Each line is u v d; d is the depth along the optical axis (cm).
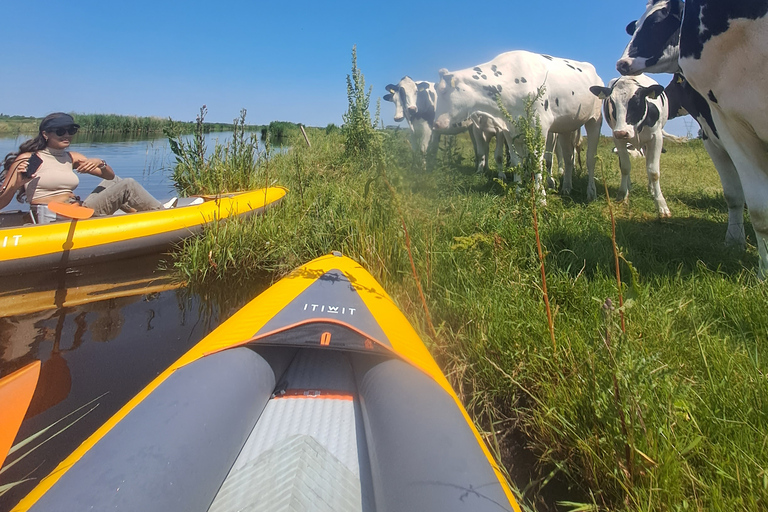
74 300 356
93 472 127
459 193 566
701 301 292
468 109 686
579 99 700
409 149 432
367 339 202
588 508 160
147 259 438
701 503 154
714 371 213
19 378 118
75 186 452
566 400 200
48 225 388
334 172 786
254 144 727
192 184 654
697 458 170
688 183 865
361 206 450
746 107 294
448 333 285
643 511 147
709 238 458
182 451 140
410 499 129
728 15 271
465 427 160
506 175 758
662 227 512
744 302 274
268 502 147
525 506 167
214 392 170
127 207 483
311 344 201
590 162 731
